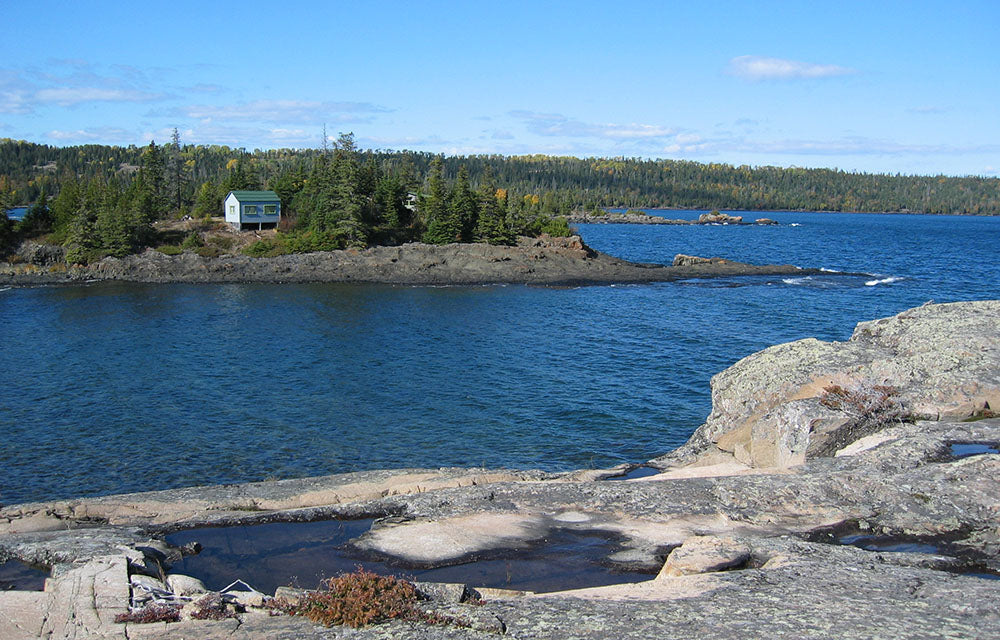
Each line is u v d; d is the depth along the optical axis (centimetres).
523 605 1455
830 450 2636
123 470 2978
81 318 6394
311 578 1752
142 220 9881
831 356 3194
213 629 1356
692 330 6091
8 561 1788
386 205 11138
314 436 3416
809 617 1352
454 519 2056
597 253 11094
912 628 1296
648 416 3791
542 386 4316
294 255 9556
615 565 1786
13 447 3216
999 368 2908
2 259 9425
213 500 2295
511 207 11925
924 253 14988
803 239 19250
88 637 1318
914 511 1966
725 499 2095
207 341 5478
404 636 1312
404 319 6538
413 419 3688
